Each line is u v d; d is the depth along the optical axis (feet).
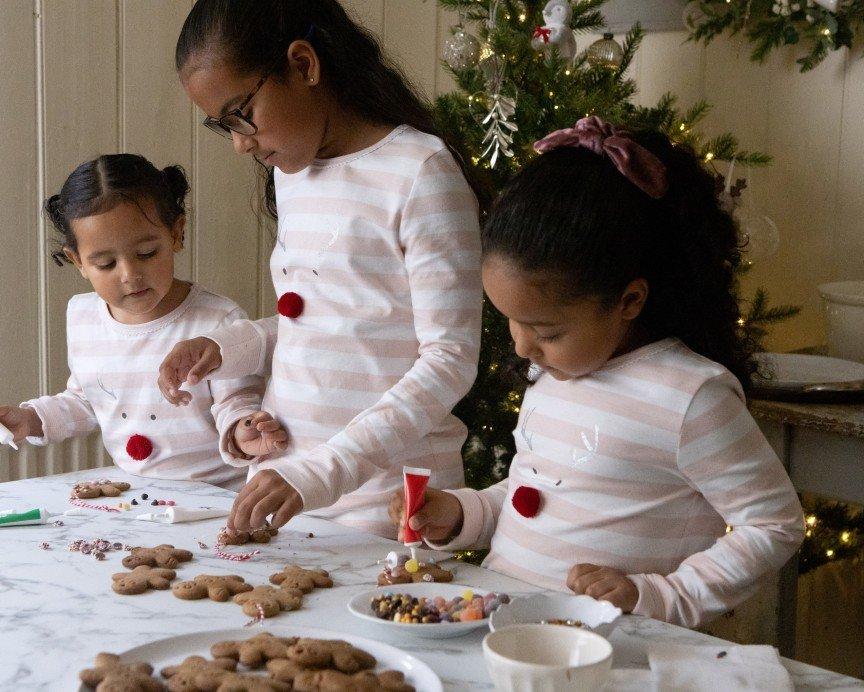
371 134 4.67
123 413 5.48
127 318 5.50
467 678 2.81
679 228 3.83
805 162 8.75
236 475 5.48
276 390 4.83
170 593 3.38
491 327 7.00
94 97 7.34
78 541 3.87
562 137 3.79
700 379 3.66
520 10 7.49
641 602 3.41
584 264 3.51
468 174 4.87
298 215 4.75
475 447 7.40
